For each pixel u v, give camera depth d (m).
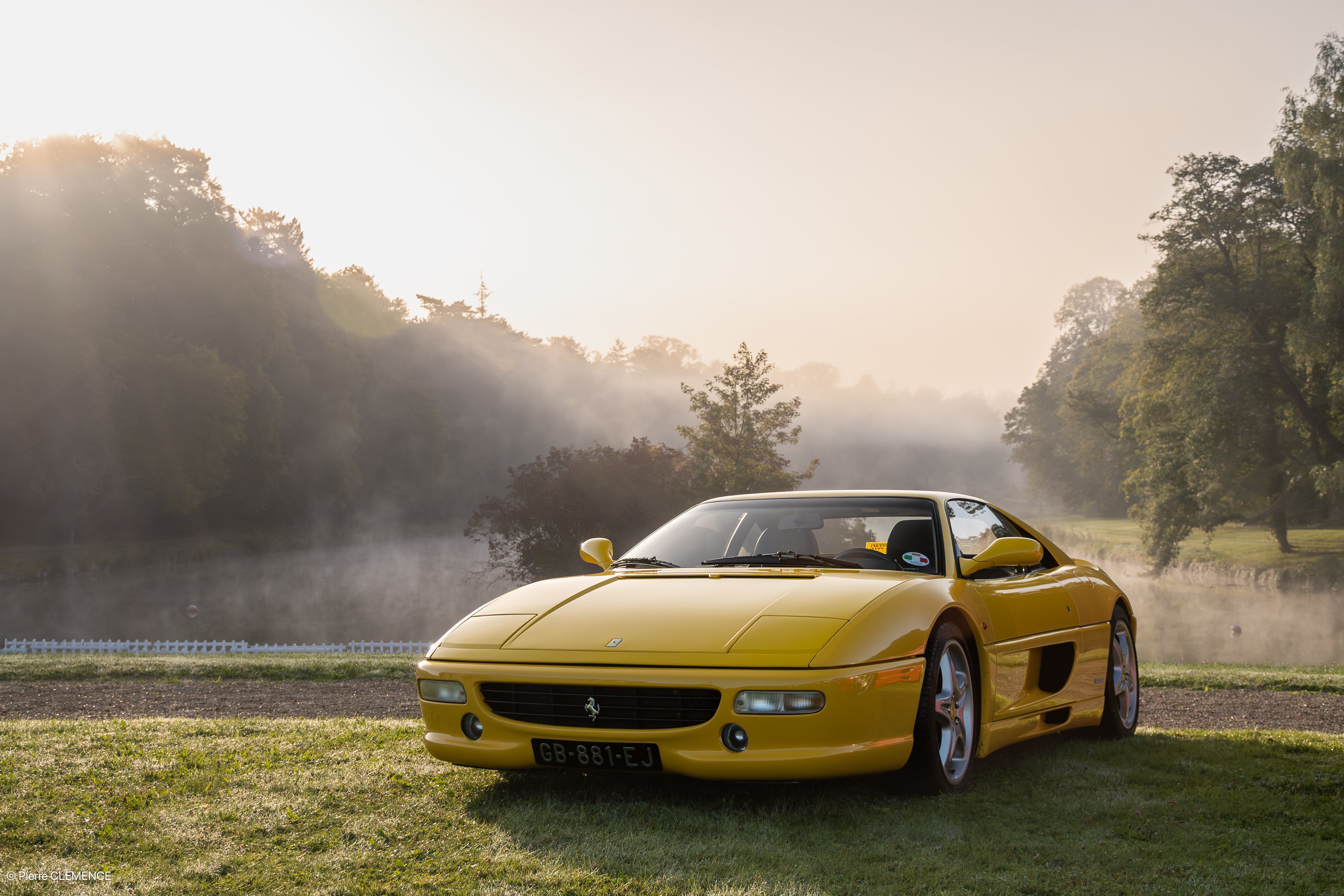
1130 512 46.50
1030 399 101.31
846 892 2.80
